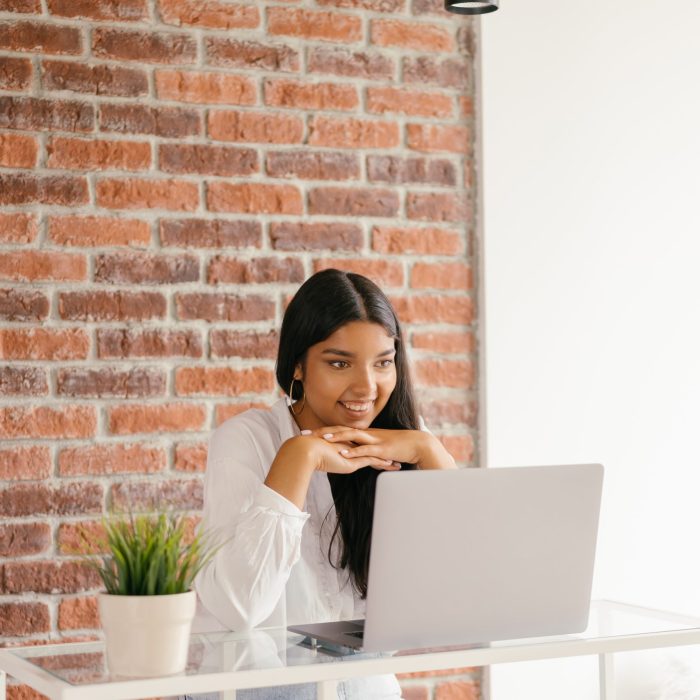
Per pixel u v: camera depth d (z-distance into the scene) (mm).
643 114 2920
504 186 2771
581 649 1461
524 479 1455
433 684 2662
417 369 2707
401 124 2713
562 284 2822
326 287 1868
